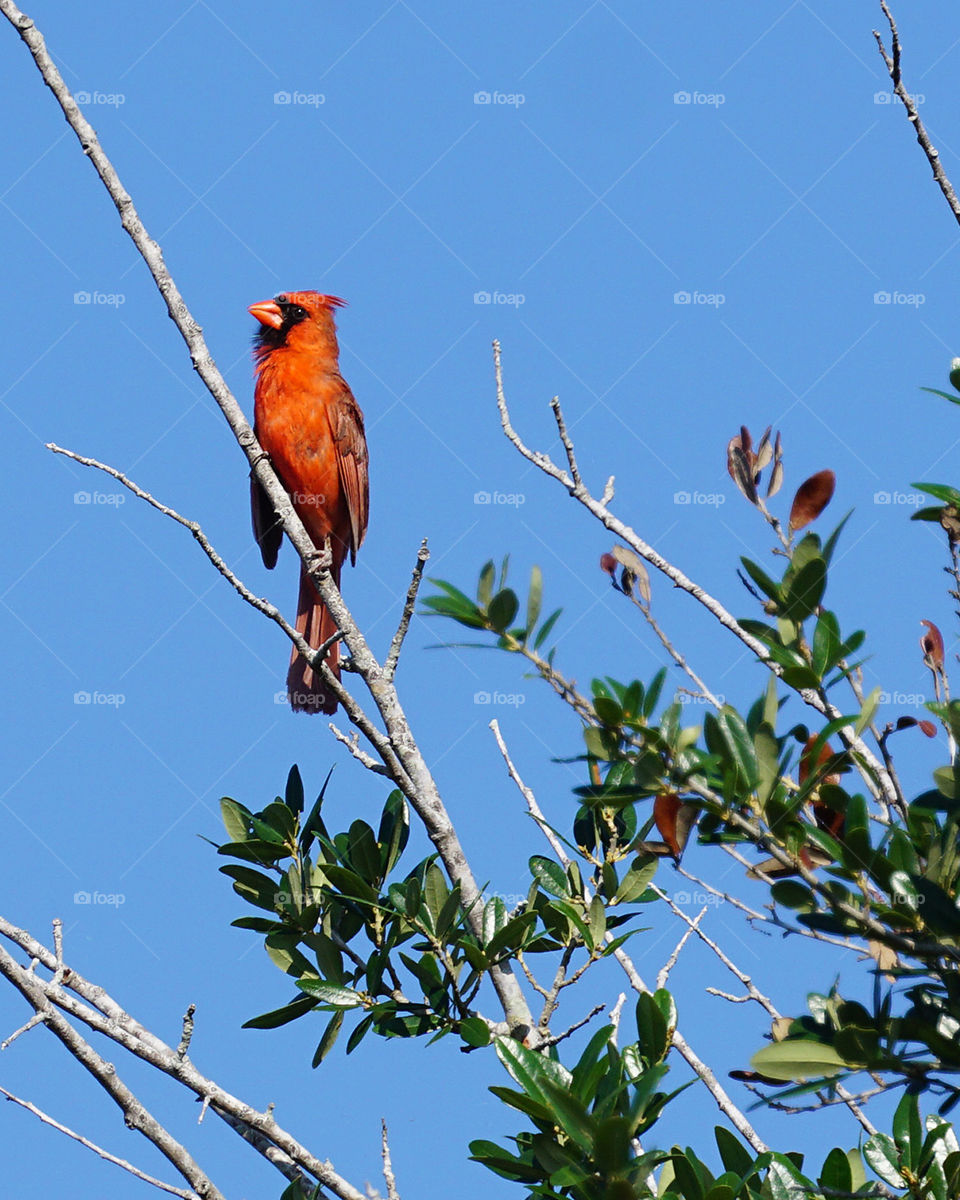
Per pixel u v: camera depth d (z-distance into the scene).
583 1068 6.44
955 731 5.44
